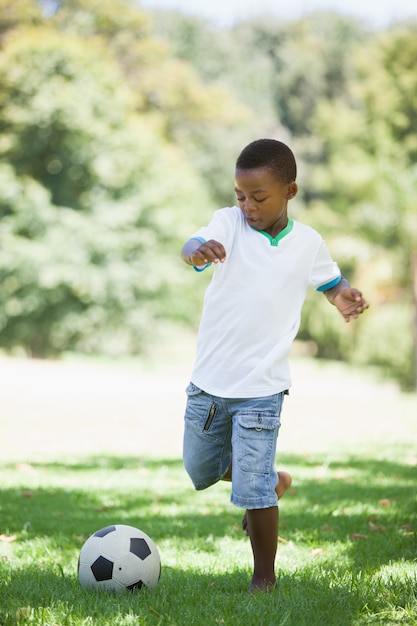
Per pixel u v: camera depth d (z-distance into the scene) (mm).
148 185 40000
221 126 53719
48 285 37312
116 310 39562
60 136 38219
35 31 39875
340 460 10875
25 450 12609
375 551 5594
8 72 37344
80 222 37938
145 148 39625
